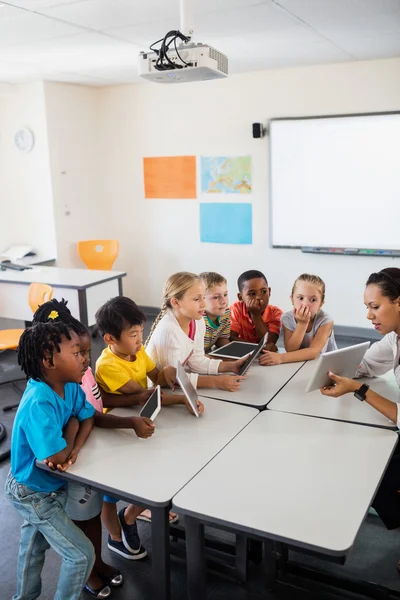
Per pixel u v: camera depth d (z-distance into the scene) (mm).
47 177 5422
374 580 2020
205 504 1393
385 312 1948
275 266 5348
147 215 5891
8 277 4520
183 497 1426
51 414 1604
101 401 1986
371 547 2209
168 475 1537
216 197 5469
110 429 1835
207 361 2365
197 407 1923
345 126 4785
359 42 3832
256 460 1609
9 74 4848
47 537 1667
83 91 5676
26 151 5457
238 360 2371
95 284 4328
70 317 1766
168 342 2236
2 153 5613
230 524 1323
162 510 1433
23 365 1664
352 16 3117
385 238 4855
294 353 2527
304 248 5168
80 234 5840
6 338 3812
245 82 5105
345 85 4715
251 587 2014
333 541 1249
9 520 2469
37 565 1772
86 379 1946
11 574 2125
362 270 4984
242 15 3059
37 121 5336
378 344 2232
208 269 5695
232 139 5277
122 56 4133
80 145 5715
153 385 2248
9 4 2777
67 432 1702
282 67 4848
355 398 2072
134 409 2008
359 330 5098
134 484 1493
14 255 5508
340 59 4512
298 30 3436
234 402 2059
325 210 5031
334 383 1956
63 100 5449
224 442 1729
